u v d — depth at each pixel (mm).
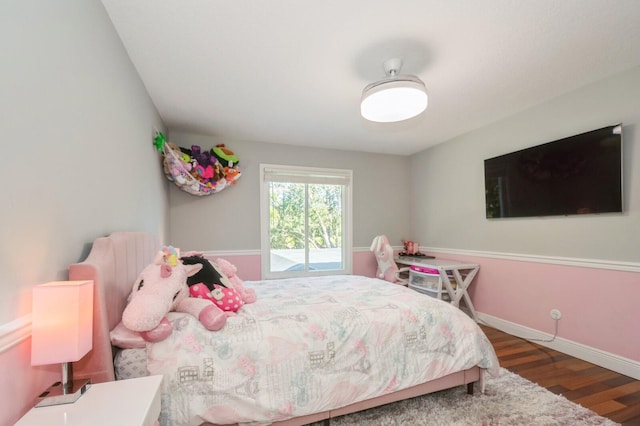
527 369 2203
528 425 1578
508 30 1672
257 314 1620
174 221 3408
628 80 2104
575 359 2365
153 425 908
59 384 929
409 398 1808
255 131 3412
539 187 2652
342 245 4285
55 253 995
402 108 2008
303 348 1470
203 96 2496
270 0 1438
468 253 3479
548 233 2625
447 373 1709
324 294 2105
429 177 4152
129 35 1680
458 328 1814
